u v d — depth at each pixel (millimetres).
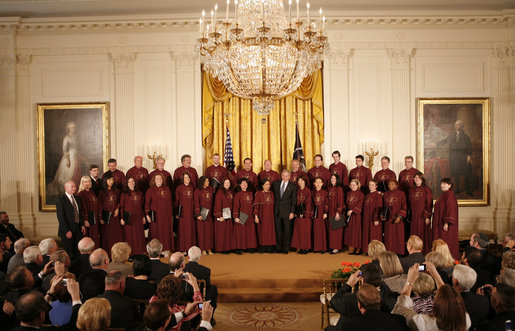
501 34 9680
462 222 9703
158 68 9758
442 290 2879
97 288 3574
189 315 3287
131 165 9695
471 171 9703
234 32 4961
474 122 9711
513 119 9641
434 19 9391
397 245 8047
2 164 9734
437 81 9734
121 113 9703
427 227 8109
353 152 9664
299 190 8484
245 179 8414
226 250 8352
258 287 6621
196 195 8242
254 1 5316
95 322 2582
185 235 8242
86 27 9602
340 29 9602
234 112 9805
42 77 9836
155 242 4758
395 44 9641
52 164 9812
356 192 8305
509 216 9523
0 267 5305
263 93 5422
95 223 7828
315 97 9695
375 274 3521
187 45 9680
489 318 3695
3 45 9664
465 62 9734
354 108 9672
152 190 8219
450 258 4562
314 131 9812
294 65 5320
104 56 9820
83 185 7777
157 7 9156
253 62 5133
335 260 7805
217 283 6602
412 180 8719
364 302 2932
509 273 3535
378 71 9672
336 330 3436
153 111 9758
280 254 8383
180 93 9727
